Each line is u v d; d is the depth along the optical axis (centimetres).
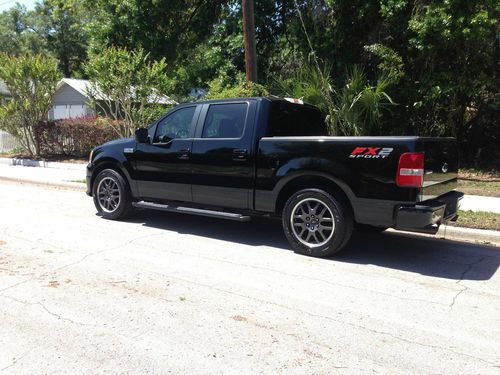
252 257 578
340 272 525
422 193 513
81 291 453
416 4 1061
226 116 640
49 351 339
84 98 2589
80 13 2205
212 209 664
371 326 387
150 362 325
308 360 330
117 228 720
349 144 538
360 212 538
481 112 1260
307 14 1323
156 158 698
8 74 1677
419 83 1142
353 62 1244
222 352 340
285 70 1494
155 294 449
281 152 584
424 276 517
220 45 1575
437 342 361
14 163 1745
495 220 734
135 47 1636
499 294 465
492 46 1108
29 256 562
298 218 586
